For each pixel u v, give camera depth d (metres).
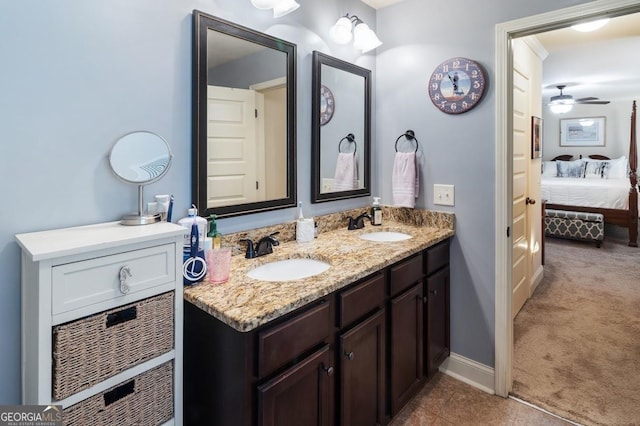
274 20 1.78
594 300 3.31
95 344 0.97
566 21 1.73
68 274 0.92
